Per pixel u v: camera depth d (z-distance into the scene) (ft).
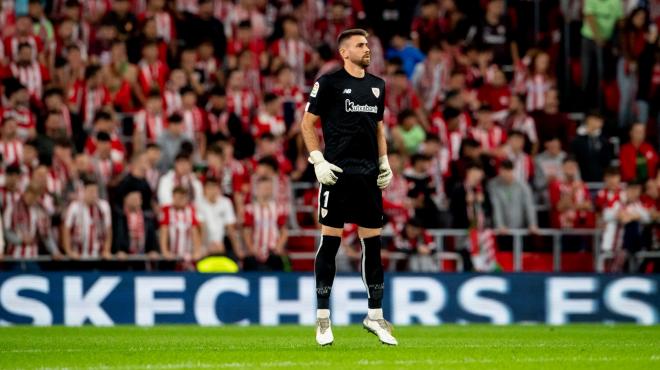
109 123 197.67
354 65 103.50
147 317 170.91
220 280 172.76
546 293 179.93
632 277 182.09
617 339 134.00
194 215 187.73
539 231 202.28
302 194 215.92
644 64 240.12
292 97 222.07
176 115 201.46
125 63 218.59
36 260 177.78
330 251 104.58
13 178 181.57
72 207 181.98
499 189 203.62
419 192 197.77
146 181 187.52
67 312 169.07
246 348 108.58
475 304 177.99
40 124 206.90
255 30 242.37
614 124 239.30
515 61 250.37
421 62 240.12
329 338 104.63
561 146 227.81
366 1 252.21
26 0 229.25
